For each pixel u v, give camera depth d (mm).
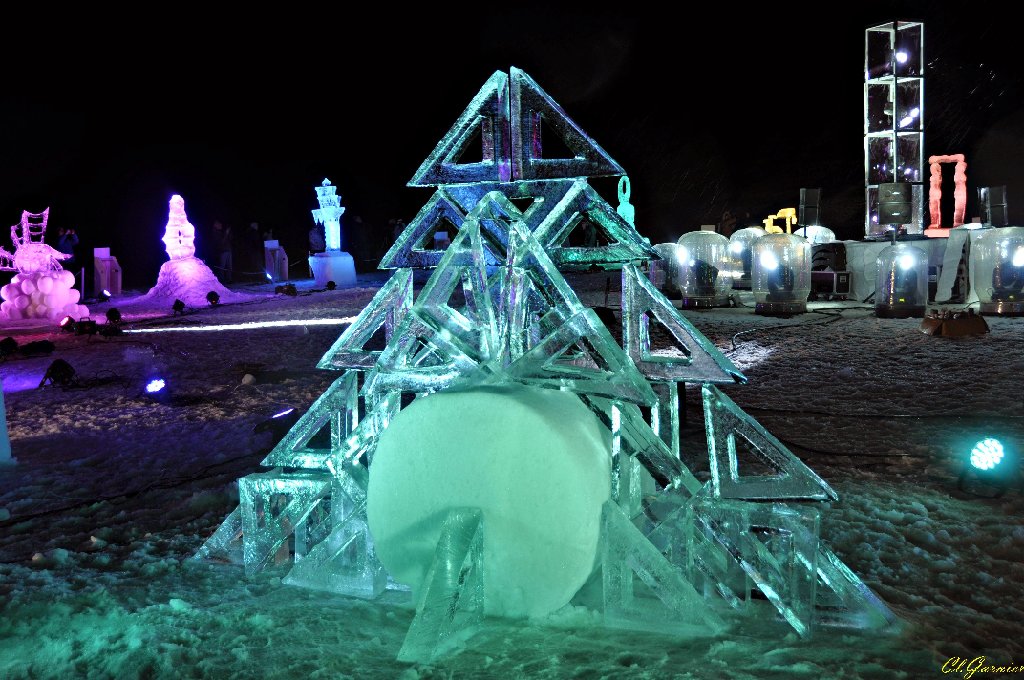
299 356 11555
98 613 3512
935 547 4004
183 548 4359
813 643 3012
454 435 3096
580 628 3168
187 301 21391
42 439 7207
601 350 3285
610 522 3146
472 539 3053
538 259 3432
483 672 2820
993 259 13336
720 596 3363
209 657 3045
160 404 8484
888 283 13492
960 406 7047
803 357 9852
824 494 3361
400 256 3988
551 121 3715
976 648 2982
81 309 18188
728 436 3479
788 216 20062
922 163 19000
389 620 3357
